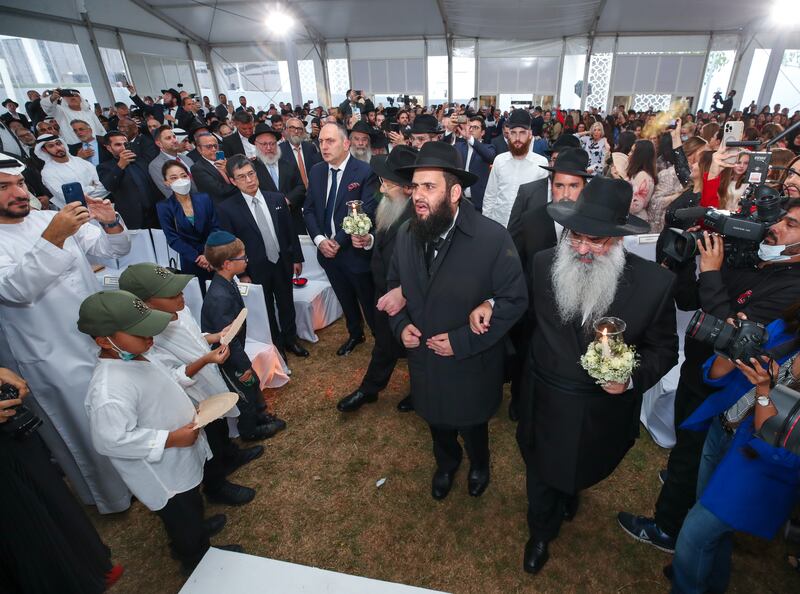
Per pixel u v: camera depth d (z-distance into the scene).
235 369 2.67
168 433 1.76
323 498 2.62
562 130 12.25
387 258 2.84
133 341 1.63
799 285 1.60
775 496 1.42
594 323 1.65
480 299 2.00
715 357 1.68
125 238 2.61
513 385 3.07
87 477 2.42
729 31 15.77
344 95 18.92
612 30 15.98
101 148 6.02
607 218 1.59
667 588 2.07
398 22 15.88
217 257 2.63
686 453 1.96
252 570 1.68
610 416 1.78
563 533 2.35
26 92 11.79
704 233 1.78
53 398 2.22
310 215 3.73
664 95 17.08
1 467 1.56
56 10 12.16
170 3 14.44
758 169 1.89
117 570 2.11
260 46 18.02
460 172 1.77
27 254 1.89
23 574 1.68
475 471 2.58
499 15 14.56
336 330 4.54
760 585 2.06
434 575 2.17
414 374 2.22
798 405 1.15
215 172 4.47
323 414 3.32
